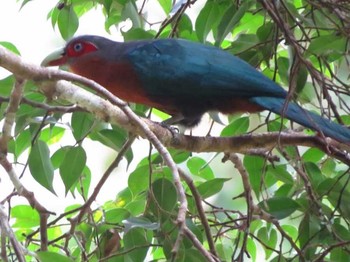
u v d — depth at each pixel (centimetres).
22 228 1028
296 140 972
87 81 754
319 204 955
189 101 1077
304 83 980
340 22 998
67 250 904
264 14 1055
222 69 1047
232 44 1062
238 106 1066
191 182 951
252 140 966
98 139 970
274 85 1028
